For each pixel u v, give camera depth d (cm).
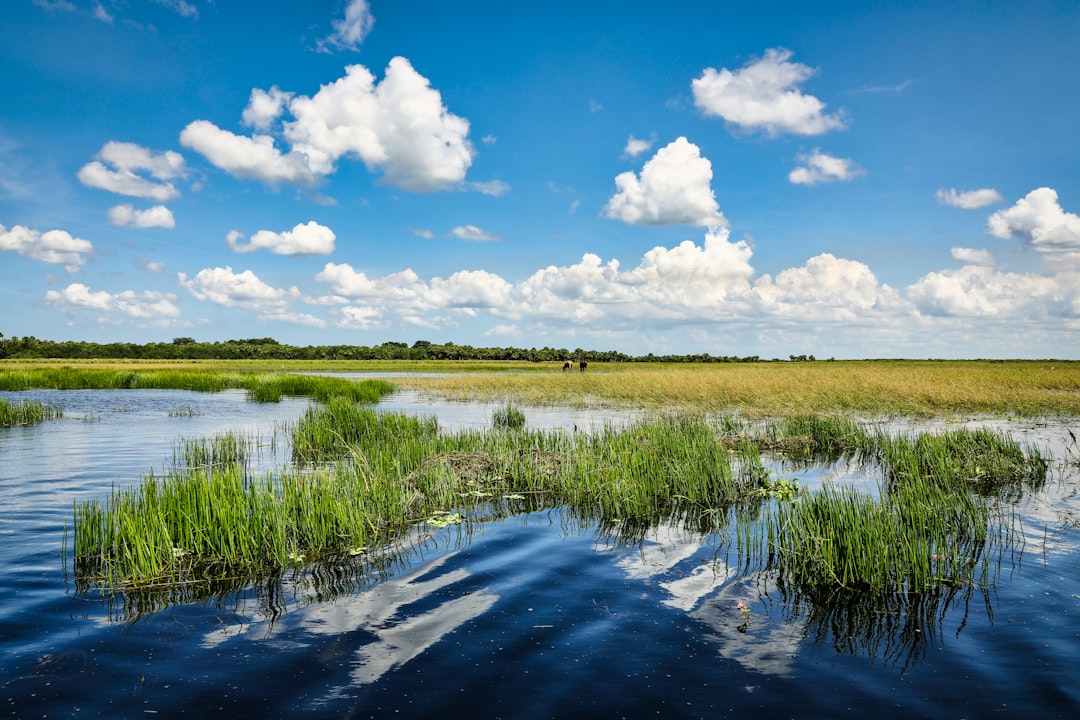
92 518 684
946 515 793
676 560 683
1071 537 745
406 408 2575
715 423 1800
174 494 764
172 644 478
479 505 950
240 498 740
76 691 406
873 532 629
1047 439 1545
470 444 1307
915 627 507
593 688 414
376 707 391
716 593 586
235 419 2152
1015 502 925
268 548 680
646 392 2870
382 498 854
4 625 508
